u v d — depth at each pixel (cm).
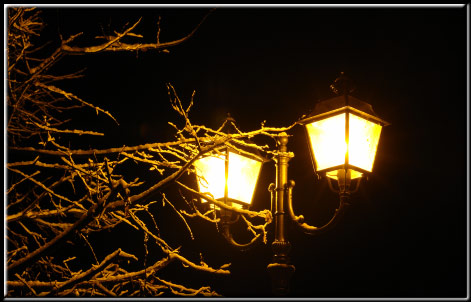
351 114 645
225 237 710
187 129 649
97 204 601
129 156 667
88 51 613
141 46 627
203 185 657
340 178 638
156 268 709
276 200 698
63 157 647
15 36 714
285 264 684
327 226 645
